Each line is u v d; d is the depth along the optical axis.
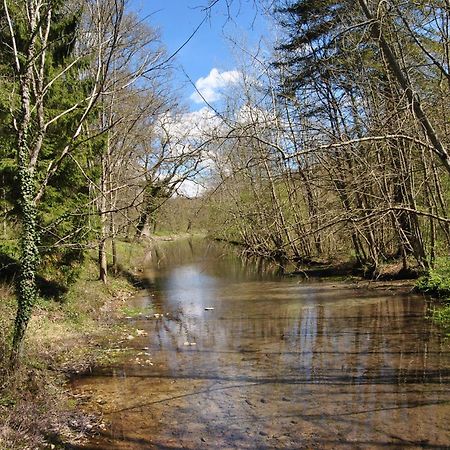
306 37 9.52
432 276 14.47
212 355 9.97
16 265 12.14
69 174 12.16
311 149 4.75
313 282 19.08
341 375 8.26
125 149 17.36
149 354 10.20
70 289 14.16
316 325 11.95
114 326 12.87
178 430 6.51
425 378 7.84
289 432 6.29
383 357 9.05
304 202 6.21
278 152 5.36
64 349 10.01
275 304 15.16
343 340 10.41
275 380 8.24
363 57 9.26
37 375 7.91
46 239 11.56
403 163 8.27
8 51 10.09
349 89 10.34
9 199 11.67
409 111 5.58
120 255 26.97
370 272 18.64
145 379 8.59
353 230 5.99
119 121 12.58
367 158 6.70
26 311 7.76
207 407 7.25
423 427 6.18
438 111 6.70
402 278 17.06
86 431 6.50
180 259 33.06
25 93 7.96
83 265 14.85
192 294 18.38
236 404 7.32
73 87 12.73
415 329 10.80
